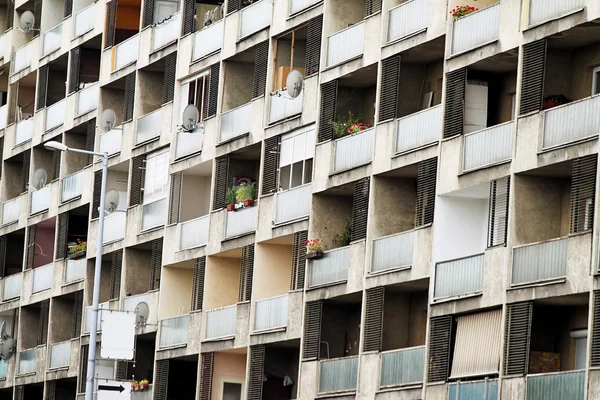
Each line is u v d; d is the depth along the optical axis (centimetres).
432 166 7812
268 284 9138
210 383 9475
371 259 8150
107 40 11169
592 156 6806
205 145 9806
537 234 7175
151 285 10256
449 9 7756
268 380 9106
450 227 7688
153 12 10681
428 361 7625
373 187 8181
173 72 10319
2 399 12138
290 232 8838
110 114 10962
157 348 10044
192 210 10069
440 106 7775
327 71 8650
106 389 8000
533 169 7100
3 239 12444
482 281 7344
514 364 7075
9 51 12650
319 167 8612
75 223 11581
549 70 7250
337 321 8569
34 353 11712
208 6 10231
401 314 8156
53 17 12238
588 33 7038
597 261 6694
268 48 9275
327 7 8700
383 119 8188
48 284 11619
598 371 6594
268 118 9194
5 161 12550
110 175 11044
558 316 7138
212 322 9494
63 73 12138
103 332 8044
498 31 7400
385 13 8225
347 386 8225
